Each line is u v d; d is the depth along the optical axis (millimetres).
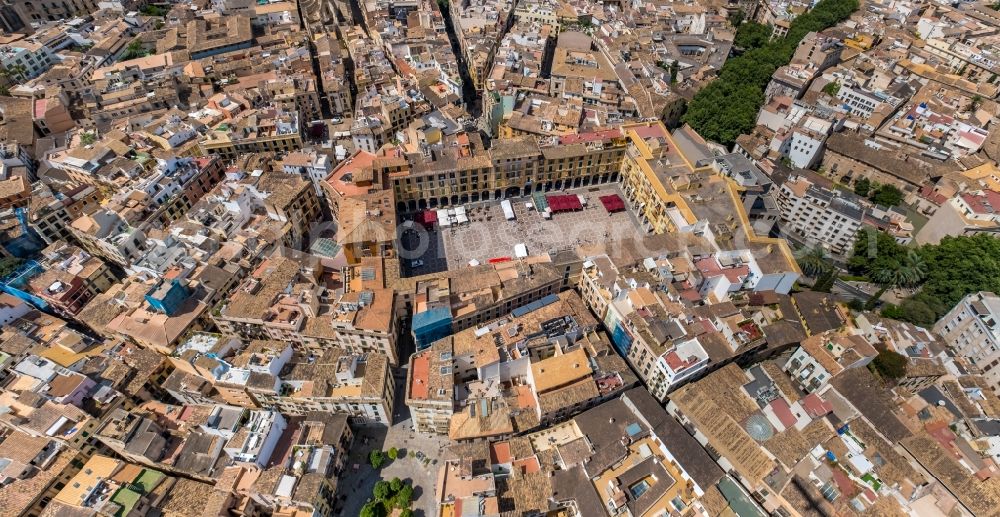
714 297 144000
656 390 127312
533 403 119875
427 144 176625
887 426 111625
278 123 184875
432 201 183125
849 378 118875
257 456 105375
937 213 167875
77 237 154250
